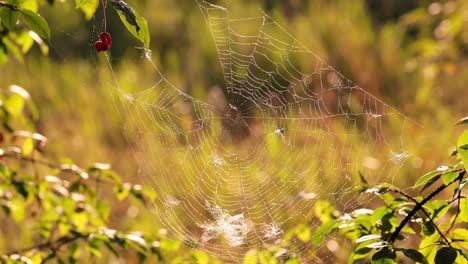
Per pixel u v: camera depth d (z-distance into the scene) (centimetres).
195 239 669
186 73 1445
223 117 905
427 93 1228
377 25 1772
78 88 1345
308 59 1447
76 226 591
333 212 534
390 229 439
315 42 1524
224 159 848
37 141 617
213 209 718
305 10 1772
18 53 564
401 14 1791
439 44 1119
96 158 1138
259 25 1602
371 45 1554
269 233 688
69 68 1386
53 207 595
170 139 871
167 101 997
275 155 853
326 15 1653
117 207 970
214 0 1606
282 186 802
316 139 941
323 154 890
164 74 1434
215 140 879
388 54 1480
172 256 718
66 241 544
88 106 1298
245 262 565
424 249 438
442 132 1091
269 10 1700
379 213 438
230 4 1664
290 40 1537
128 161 1091
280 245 629
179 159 841
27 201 595
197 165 834
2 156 596
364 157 906
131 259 859
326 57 1464
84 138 1208
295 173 829
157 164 848
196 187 801
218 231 657
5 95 605
